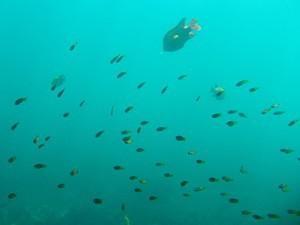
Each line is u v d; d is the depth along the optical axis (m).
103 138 49.91
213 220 21.58
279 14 68.62
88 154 40.50
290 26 73.00
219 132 63.56
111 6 77.12
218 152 50.97
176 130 59.19
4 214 18.33
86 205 20.88
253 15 71.75
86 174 30.55
